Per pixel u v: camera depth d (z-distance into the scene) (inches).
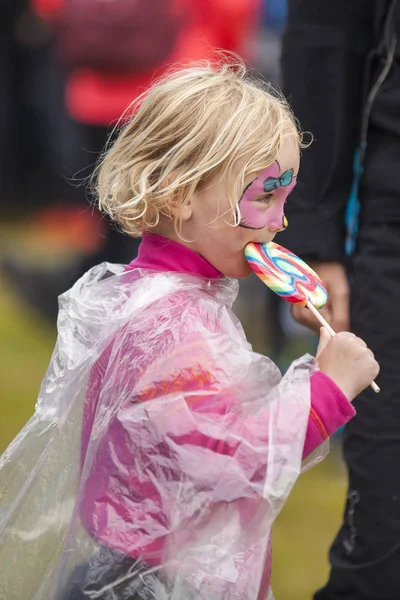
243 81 290.2
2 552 272.8
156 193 270.1
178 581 256.1
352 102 355.6
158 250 277.4
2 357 773.3
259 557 259.6
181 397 254.2
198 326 260.7
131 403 258.2
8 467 277.7
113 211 285.6
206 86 275.9
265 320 746.2
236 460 250.5
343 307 355.6
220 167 267.7
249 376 257.4
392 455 330.3
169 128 271.6
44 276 876.0
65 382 277.1
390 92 335.6
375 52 349.7
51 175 1064.8
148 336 262.2
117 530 256.2
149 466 255.0
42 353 790.5
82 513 261.1
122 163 279.3
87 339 277.7
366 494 333.7
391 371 330.6
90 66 700.7
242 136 267.7
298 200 354.9
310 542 484.1
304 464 267.3
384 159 336.2
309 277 285.3
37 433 278.2
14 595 270.4
